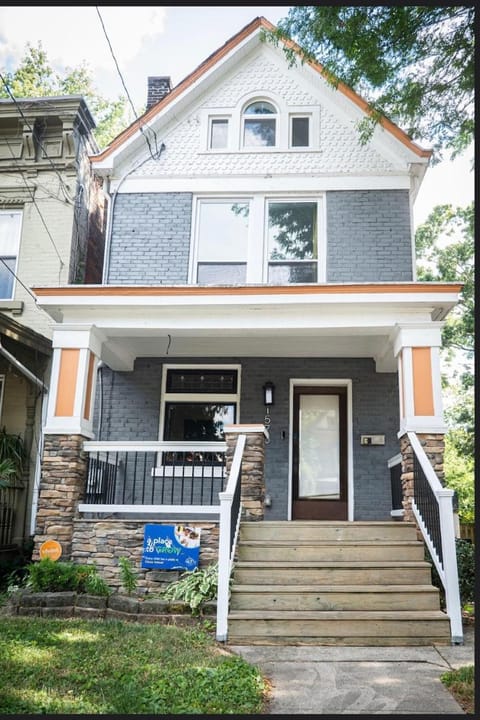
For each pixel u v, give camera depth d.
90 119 11.88
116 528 7.54
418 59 7.85
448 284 7.82
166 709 4.03
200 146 10.39
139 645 5.30
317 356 9.88
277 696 4.41
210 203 10.28
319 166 10.16
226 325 8.24
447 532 6.09
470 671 4.73
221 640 5.75
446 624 5.81
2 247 11.31
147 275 9.95
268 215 10.16
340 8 7.48
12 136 11.65
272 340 9.12
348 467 9.65
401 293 7.88
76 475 7.78
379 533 7.16
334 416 9.98
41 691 4.25
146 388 9.94
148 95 12.02
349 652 5.49
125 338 9.12
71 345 8.17
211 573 6.71
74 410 7.95
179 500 9.48
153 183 10.29
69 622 6.06
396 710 4.13
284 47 9.00
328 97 10.48
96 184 12.73
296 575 6.55
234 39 10.48
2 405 10.68
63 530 7.55
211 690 4.35
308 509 9.64
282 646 5.70
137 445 7.91
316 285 7.93
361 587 6.30
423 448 7.47
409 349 7.83
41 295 8.22
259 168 10.21
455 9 7.30
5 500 9.67
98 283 12.72
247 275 9.84
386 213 9.93
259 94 10.59
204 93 10.63
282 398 9.80
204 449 7.85
